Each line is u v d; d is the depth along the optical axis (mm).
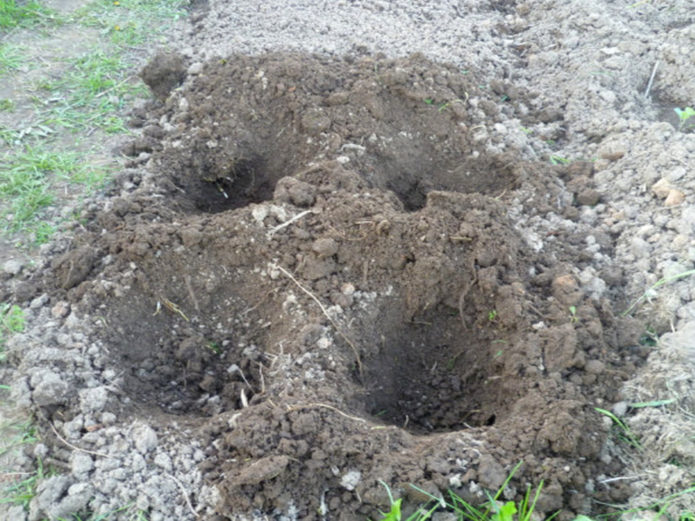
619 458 957
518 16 1911
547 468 920
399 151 1436
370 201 1229
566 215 1308
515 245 1202
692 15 1824
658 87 1662
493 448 947
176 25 1836
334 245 1161
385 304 1160
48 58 1712
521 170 1367
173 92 1547
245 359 1129
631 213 1289
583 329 1068
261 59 1543
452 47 1703
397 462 919
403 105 1484
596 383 1016
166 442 955
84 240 1232
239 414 970
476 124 1483
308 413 948
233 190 1447
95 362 1050
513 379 1046
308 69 1493
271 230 1190
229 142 1438
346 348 1090
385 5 1886
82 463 923
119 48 1754
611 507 917
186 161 1409
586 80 1613
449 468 917
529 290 1150
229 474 909
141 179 1372
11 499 916
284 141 1447
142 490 903
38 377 1004
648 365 1047
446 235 1166
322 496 907
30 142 1476
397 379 1161
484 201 1235
